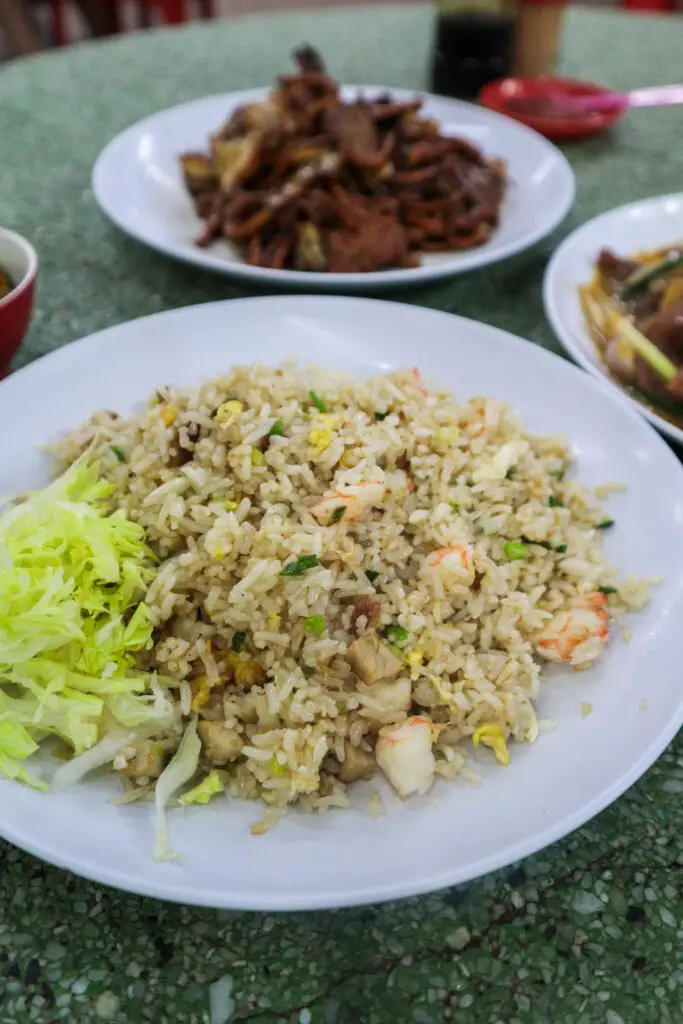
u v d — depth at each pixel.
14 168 0.55
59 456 0.34
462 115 0.57
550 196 0.51
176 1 0.93
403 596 0.30
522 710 0.28
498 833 0.24
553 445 0.35
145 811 0.25
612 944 0.24
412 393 0.35
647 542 0.32
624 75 0.68
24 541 0.29
